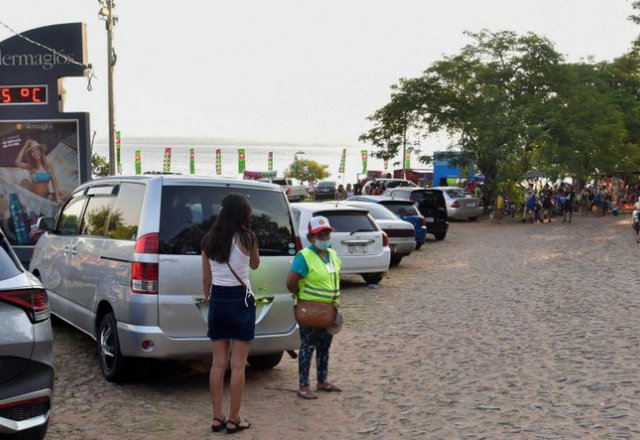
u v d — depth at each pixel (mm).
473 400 6609
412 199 25422
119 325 6895
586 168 47375
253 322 5941
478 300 12273
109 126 31234
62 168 14383
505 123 37000
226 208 5930
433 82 42219
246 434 5863
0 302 4719
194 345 6746
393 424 6055
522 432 5672
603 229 30844
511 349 8516
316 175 103000
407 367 7918
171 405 6645
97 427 6027
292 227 7457
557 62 39688
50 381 4918
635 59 53469
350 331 9977
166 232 6773
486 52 40250
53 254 9016
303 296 6789
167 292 6684
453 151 40625
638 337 8789
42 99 14266
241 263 5867
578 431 5617
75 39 14281
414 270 17047
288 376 7738
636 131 52875
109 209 7738
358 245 13906
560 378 7156
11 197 14367
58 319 10125
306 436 5809
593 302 11578
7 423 4645
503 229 31531
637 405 6164
